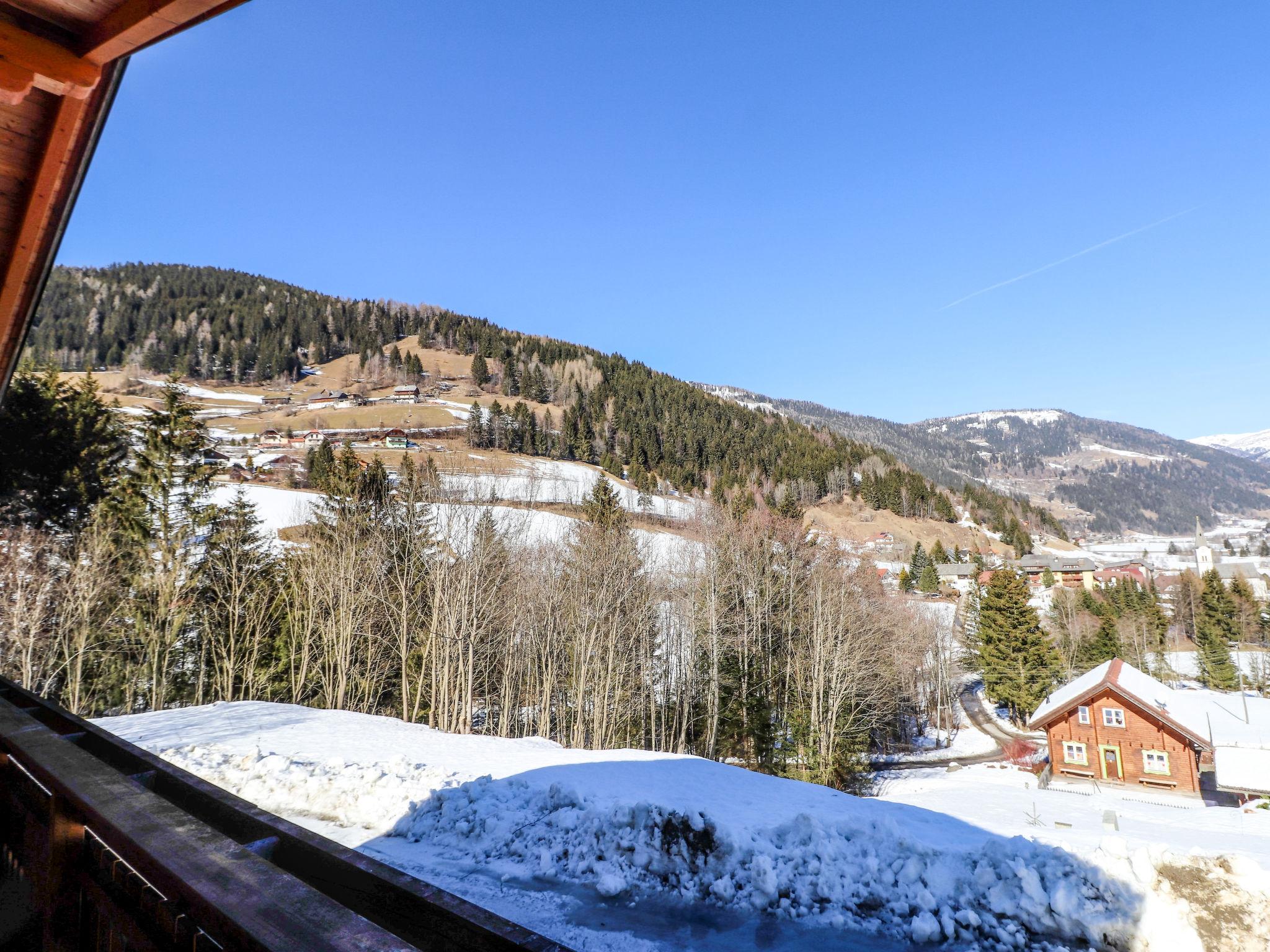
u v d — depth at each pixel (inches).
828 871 221.8
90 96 113.1
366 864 61.5
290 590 1108.5
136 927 55.3
